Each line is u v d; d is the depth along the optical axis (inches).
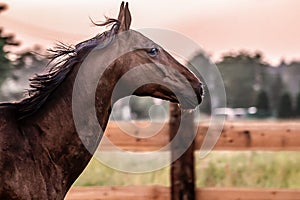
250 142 470.3
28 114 301.3
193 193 465.7
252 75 2185.0
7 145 291.4
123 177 546.9
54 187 302.8
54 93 306.5
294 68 2461.9
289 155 577.0
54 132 303.6
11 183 289.7
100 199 466.6
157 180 542.3
